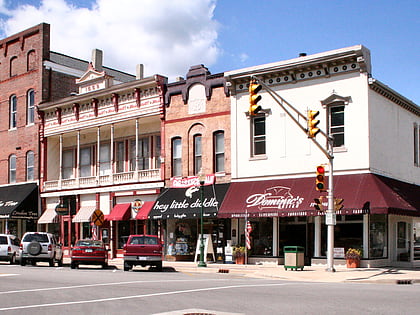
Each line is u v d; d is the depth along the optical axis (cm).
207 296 1512
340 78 2830
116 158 4028
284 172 2967
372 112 2792
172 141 3494
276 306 1298
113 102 3828
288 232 2945
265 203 2894
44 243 3120
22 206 4222
